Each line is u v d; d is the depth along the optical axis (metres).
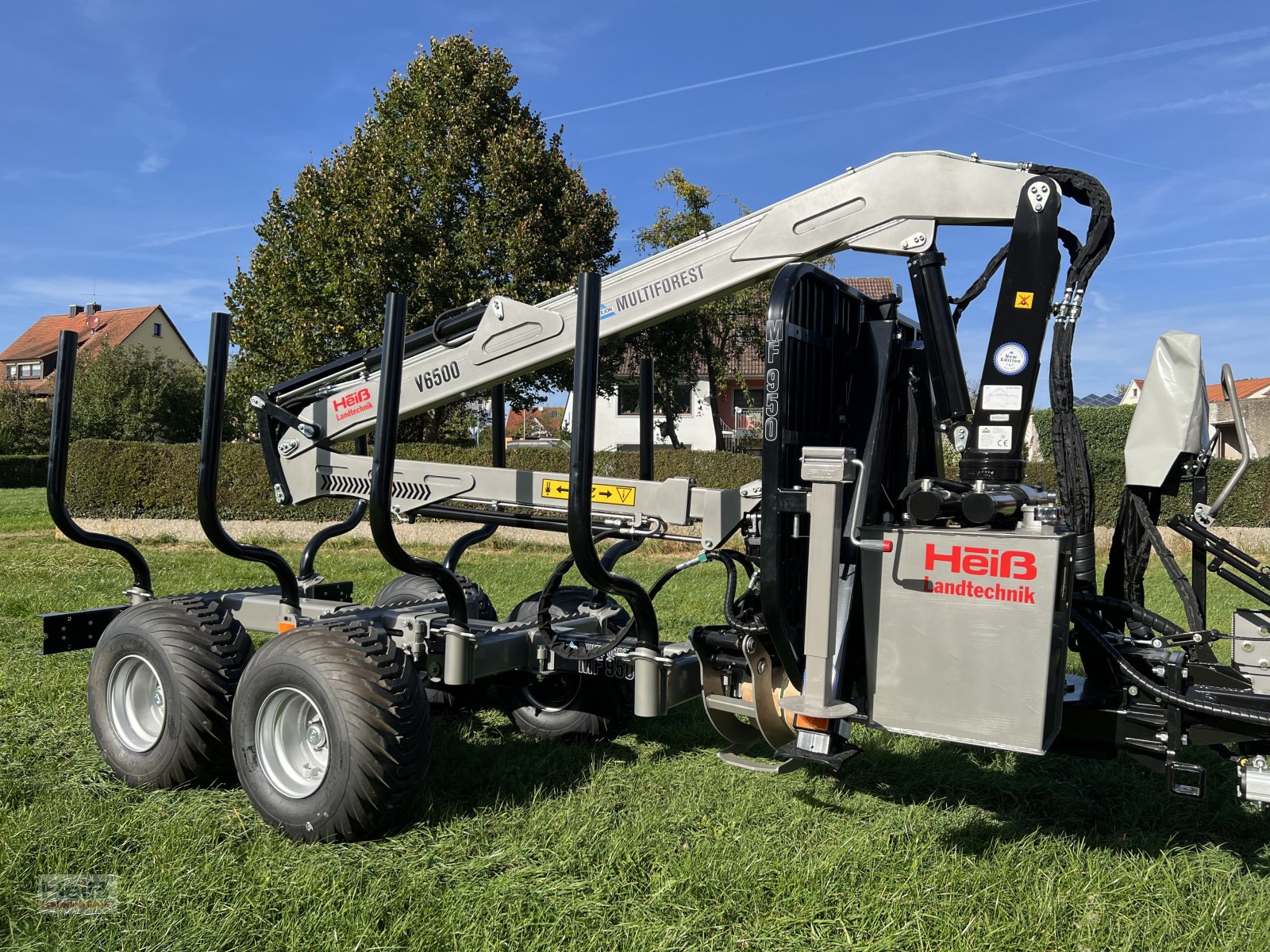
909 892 3.21
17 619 7.61
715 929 2.95
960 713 3.09
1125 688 3.52
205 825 3.62
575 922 2.94
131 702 4.24
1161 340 3.78
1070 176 3.44
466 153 19.50
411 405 4.70
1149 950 2.91
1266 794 3.18
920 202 3.61
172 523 16.50
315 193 19.69
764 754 4.71
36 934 2.83
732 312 24.53
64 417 4.57
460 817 3.75
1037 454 17.78
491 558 12.97
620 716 4.79
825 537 3.17
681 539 4.04
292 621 4.59
